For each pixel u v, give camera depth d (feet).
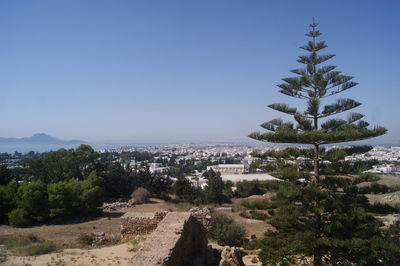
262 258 42.39
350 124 41.50
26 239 54.95
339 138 39.93
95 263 38.06
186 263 35.94
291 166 46.16
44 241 57.36
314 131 41.09
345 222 39.55
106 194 169.58
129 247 44.98
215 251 47.39
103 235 58.13
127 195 175.52
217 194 168.14
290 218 39.91
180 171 378.53
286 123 46.09
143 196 156.97
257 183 50.85
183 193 176.76
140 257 27.68
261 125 47.42
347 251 38.37
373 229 38.34
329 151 42.78
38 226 95.20
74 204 113.09
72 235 78.54
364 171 43.37
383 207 41.34
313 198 41.91
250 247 45.88
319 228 41.57
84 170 162.71
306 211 41.16
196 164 508.94
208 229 48.70
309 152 45.24
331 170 42.14
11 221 92.94
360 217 37.22
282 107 46.29
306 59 47.85
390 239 41.65
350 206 40.22
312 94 46.37
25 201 97.40
